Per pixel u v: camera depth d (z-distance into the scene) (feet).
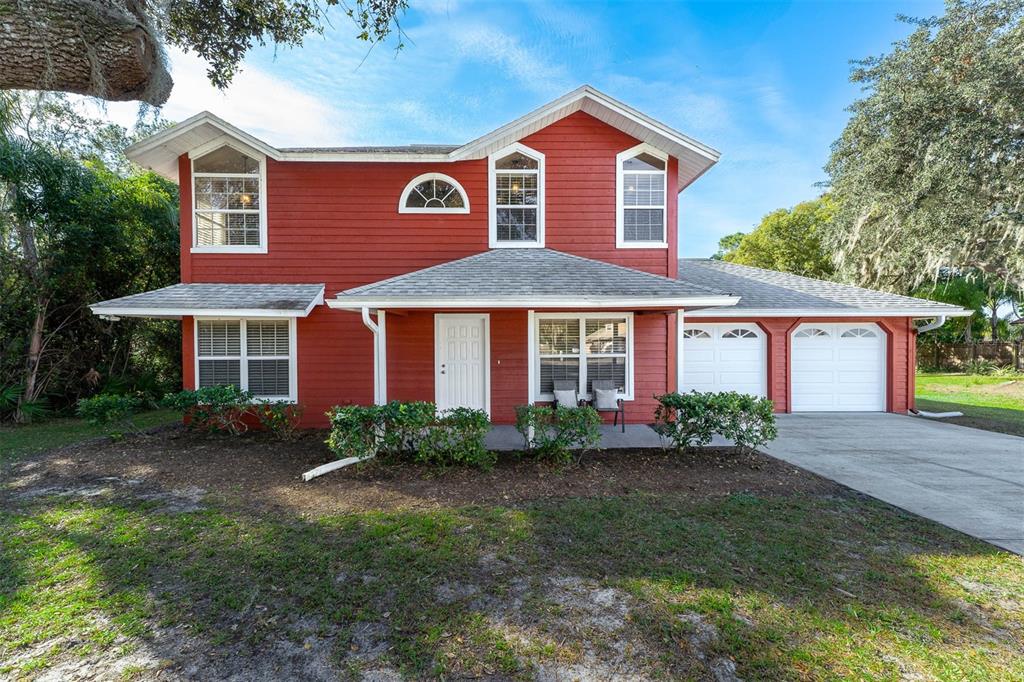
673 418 26.96
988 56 40.57
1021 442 27.22
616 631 9.27
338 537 13.53
